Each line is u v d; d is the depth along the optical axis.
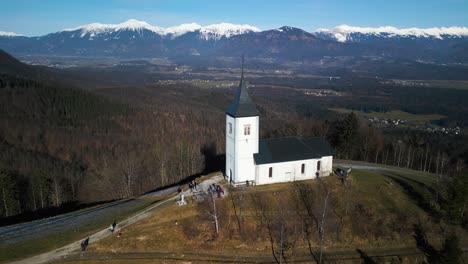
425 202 75.31
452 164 132.50
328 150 81.56
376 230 66.38
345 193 74.88
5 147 118.62
